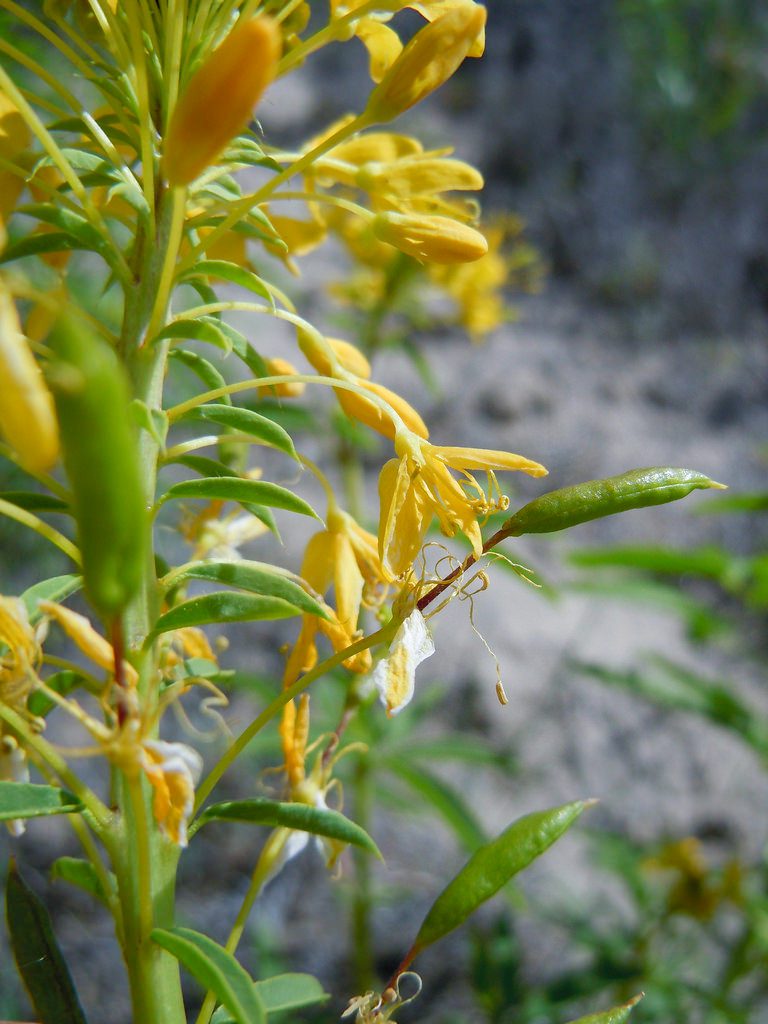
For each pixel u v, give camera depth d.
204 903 0.38
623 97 0.67
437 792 0.25
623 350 0.60
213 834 0.40
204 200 0.13
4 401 0.07
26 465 0.07
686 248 0.64
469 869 0.11
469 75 0.67
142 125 0.11
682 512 0.54
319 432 0.26
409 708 0.28
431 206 0.13
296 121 0.61
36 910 0.12
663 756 0.46
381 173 0.12
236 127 0.09
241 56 0.09
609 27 0.68
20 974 0.11
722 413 0.59
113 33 0.12
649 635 0.48
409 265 0.27
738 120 0.67
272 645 0.44
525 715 0.45
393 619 0.11
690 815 0.45
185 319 0.11
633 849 0.30
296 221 0.14
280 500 0.11
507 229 0.29
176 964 0.11
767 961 0.27
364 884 0.28
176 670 0.13
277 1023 0.26
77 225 0.11
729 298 0.64
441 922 0.11
